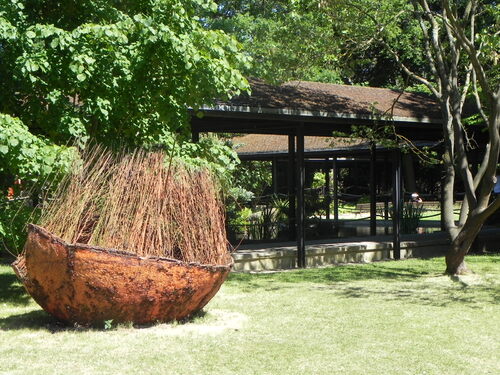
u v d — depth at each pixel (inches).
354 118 569.3
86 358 258.5
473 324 330.0
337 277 506.6
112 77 367.6
